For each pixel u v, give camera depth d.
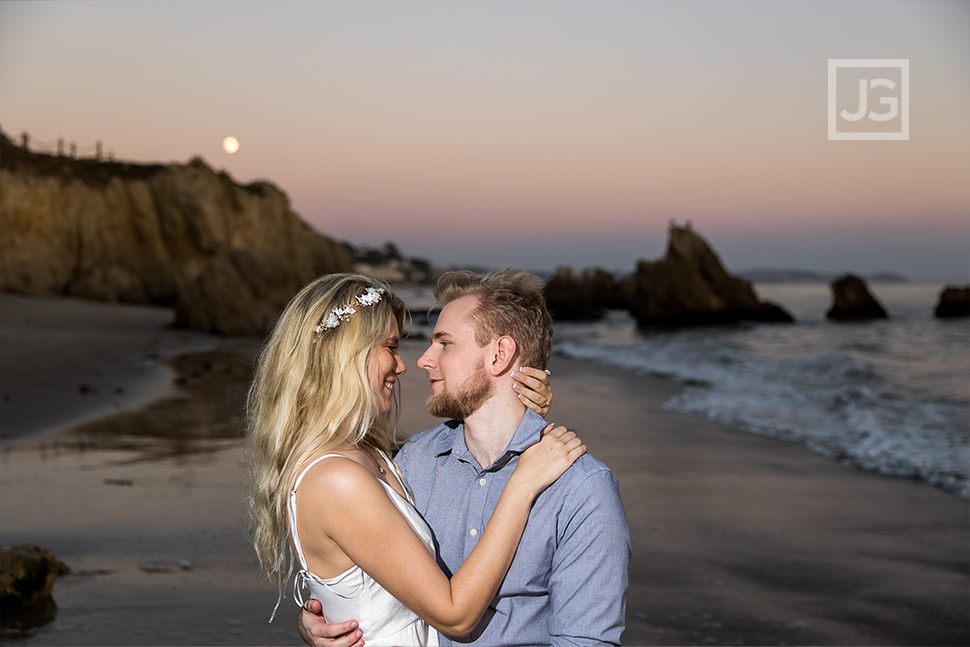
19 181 40.25
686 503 7.15
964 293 47.41
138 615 3.94
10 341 20.41
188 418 10.62
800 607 4.65
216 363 18.31
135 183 45.44
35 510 5.86
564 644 1.91
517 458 2.08
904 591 4.95
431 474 2.27
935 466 8.72
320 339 2.11
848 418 12.23
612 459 9.07
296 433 2.12
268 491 2.15
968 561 5.57
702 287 43.47
